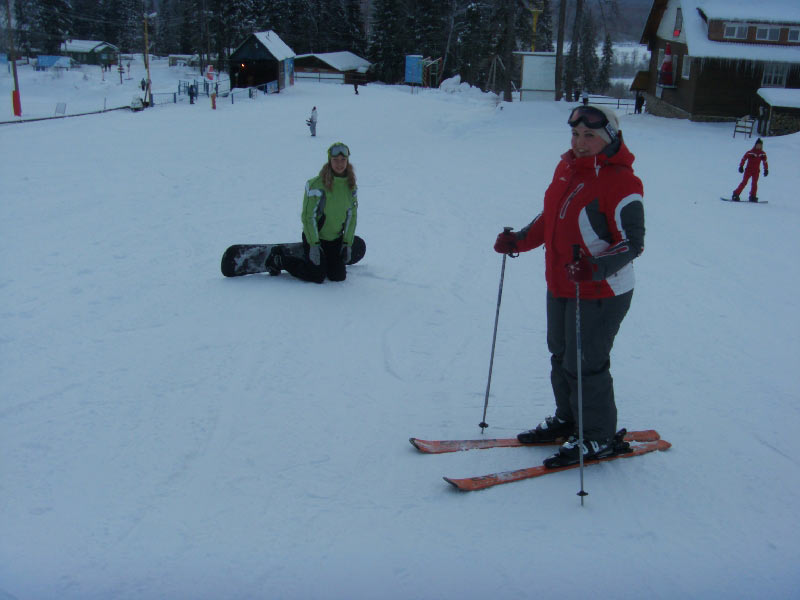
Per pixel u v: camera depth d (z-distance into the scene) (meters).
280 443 3.92
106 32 112.50
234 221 11.30
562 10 34.56
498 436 4.11
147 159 19.56
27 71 75.12
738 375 5.41
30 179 15.35
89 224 10.77
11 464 3.56
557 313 3.66
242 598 2.62
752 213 13.20
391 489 3.45
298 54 84.88
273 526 3.10
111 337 5.64
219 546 2.94
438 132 30.02
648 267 9.20
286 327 5.95
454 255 9.37
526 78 40.62
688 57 30.94
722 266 9.35
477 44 68.38
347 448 3.89
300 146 24.16
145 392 4.56
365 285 7.44
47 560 2.80
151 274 7.73
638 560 2.93
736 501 3.45
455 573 2.80
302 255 7.55
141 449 3.79
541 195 14.90
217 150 22.31
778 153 21.30
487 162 20.41
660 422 4.40
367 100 48.06
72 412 4.22
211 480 3.49
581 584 2.76
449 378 5.07
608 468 3.70
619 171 3.31
